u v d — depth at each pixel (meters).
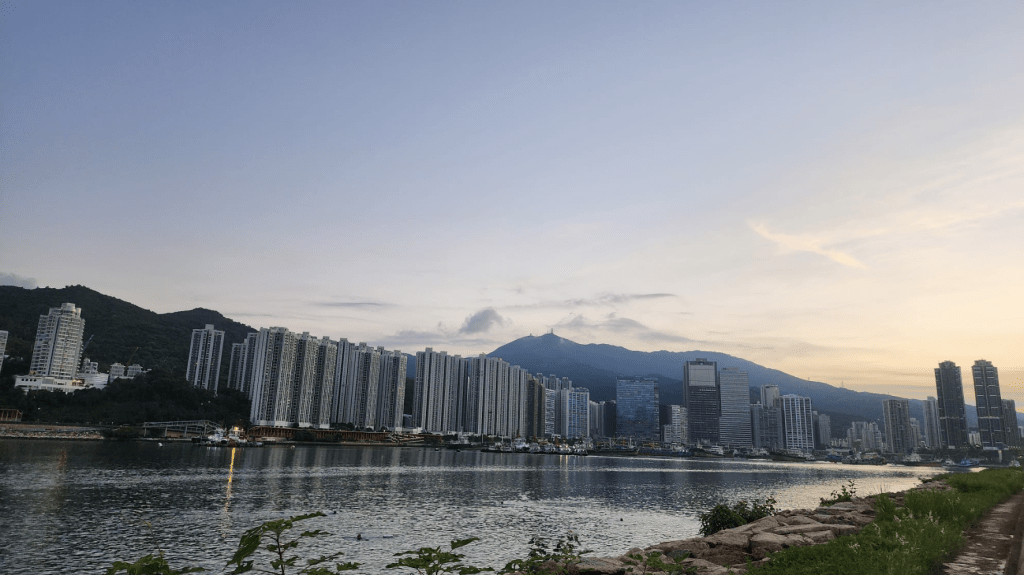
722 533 25.84
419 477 140.00
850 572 14.94
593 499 101.81
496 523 69.56
